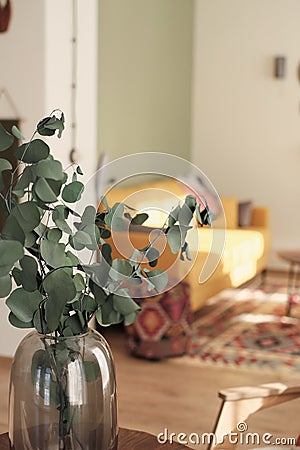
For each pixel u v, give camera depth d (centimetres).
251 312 595
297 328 547
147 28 738
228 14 794
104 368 149
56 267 142
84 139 473
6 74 436
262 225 745
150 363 453
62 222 144
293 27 773
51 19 432
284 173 788
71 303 153
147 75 746
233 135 804
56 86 441
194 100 817
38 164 142
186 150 820
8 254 136
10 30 432
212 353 476
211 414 373
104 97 675
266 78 786
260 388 217
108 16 671
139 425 357
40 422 145
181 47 796
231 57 797
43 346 146
